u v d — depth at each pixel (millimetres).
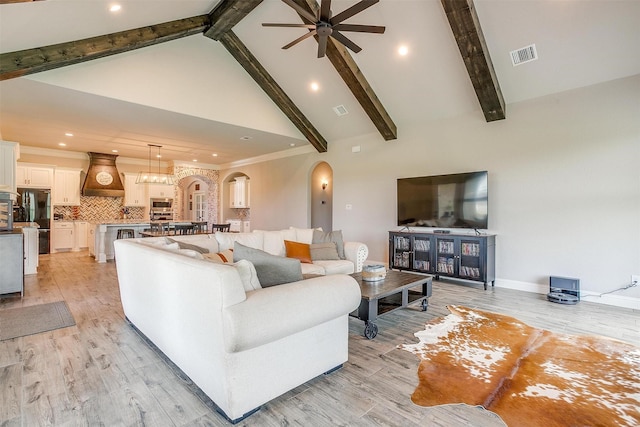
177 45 5098
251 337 1655
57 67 3914
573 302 3975
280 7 4551
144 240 3334
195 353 1951
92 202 9102
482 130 4988
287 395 2006
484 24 3926
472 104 4961
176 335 2162
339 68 4992
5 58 3521
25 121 5570
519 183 4645
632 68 3744
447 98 5066
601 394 2031
